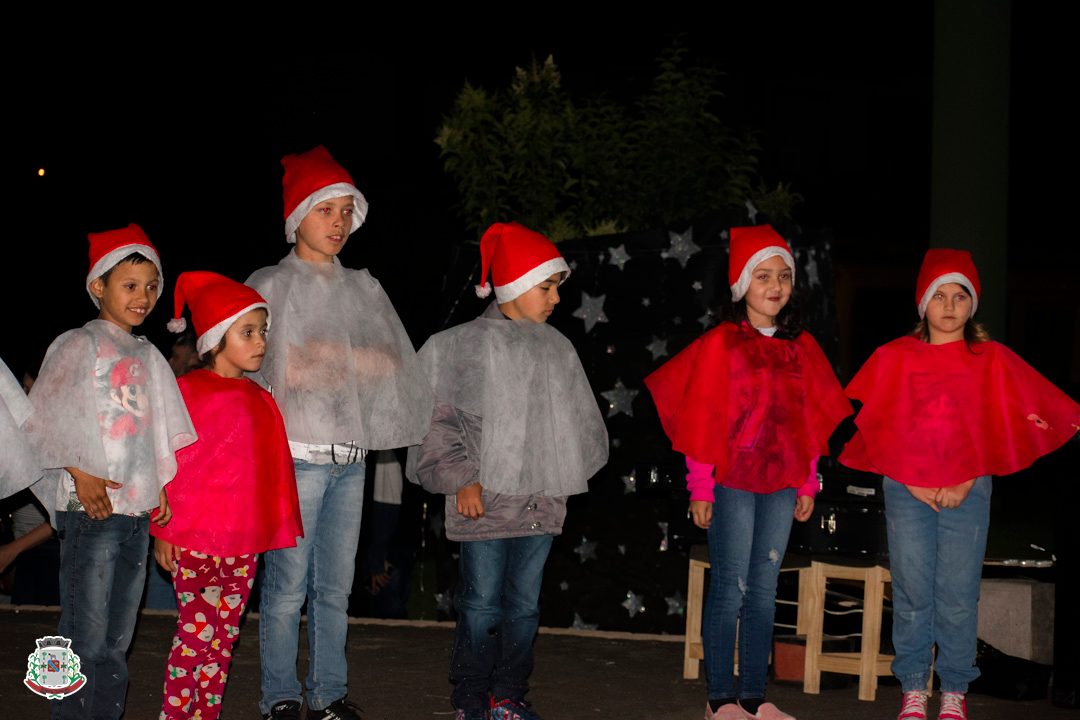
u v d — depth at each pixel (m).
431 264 10.11
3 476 3.38
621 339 6.28
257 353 3.94
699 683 5.02
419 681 4.96
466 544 4.12
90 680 3.61
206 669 3.95
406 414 4.17
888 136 13.50
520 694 4.16
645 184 7.20
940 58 7.01
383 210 10.20
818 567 4.94
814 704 4.77
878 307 13.37
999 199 6.96
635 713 4.52
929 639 4.34
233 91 10.28
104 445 3.55
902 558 4.34
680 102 7.27
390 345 4.21
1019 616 5.27
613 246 6.35
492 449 4.07
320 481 4.05
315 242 4.16
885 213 13.48
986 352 4.36
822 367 4.44
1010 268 13.87
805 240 6.41
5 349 9.82
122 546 3.68
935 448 4.29
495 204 7.19
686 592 6.14
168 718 3.86
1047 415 4.26
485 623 4.11
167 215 10.17
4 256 9.88
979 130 6.93
